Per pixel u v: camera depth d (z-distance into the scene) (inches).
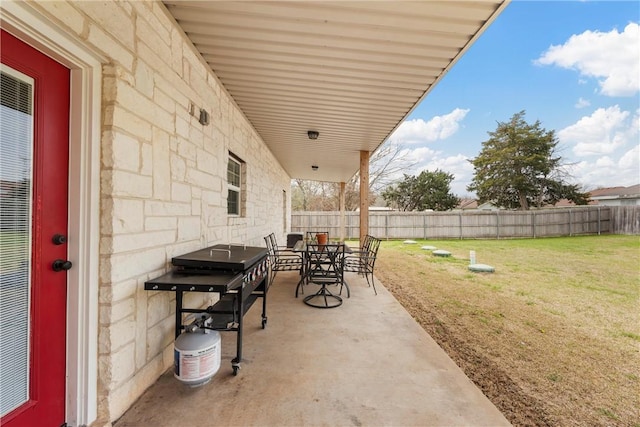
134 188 63.7
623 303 158.7
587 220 516.1
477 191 797.2
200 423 57.6
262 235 215.6
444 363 83.7
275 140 212.4
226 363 81.5
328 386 71.2
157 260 73.3
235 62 103.0
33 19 43.1
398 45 92.2
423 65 103.5
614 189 977.5
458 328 121.4
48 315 49.9
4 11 39.9
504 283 200.1
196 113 95.2
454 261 287.0
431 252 348.8
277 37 88.9
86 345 54.2
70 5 47.4
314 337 100.2
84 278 53.9
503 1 71.4
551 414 69.7
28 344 46.6
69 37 48.5
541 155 703.7
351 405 64.3
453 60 99.7
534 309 147.9
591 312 144.5
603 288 189.0
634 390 80.6
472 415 61.8
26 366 46.3
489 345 106.7
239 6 75.6
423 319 130.3
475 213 508.1
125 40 60.6
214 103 112.1
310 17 79.8
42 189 48.6
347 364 82.0
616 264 269.7
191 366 65.0
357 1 72.9
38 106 47.8
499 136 773.9
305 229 537.3
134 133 63.6
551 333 118.9
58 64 51.2
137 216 64.8
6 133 43.4
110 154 56.6
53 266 50.4
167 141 77.7
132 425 56.7
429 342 97.6
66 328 53.2
